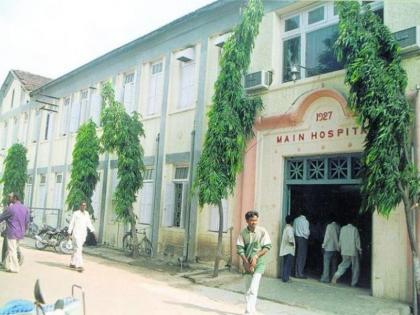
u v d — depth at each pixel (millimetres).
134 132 14250
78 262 11219
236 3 13156
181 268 12211
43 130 24516
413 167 7664
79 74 21391
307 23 11617
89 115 20156
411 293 8328
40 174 23875
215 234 12680
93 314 6922
